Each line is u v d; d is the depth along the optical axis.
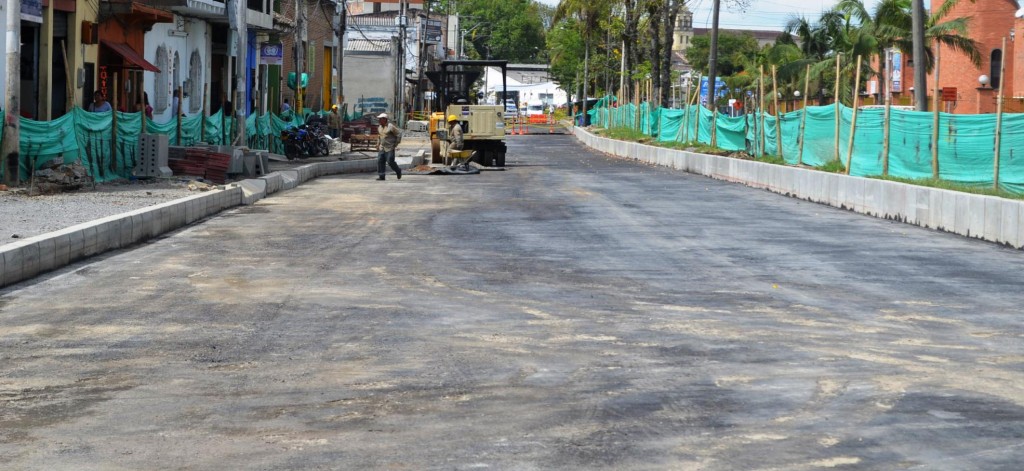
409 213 21.69
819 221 20.52
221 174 26.00
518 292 12.13
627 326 10.17
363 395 7.62
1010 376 8.15
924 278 13.33
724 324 10.28
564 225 19.39
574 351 9.06
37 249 13.18
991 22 59.66
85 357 8.87
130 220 16.36
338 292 12.09
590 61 114.06
